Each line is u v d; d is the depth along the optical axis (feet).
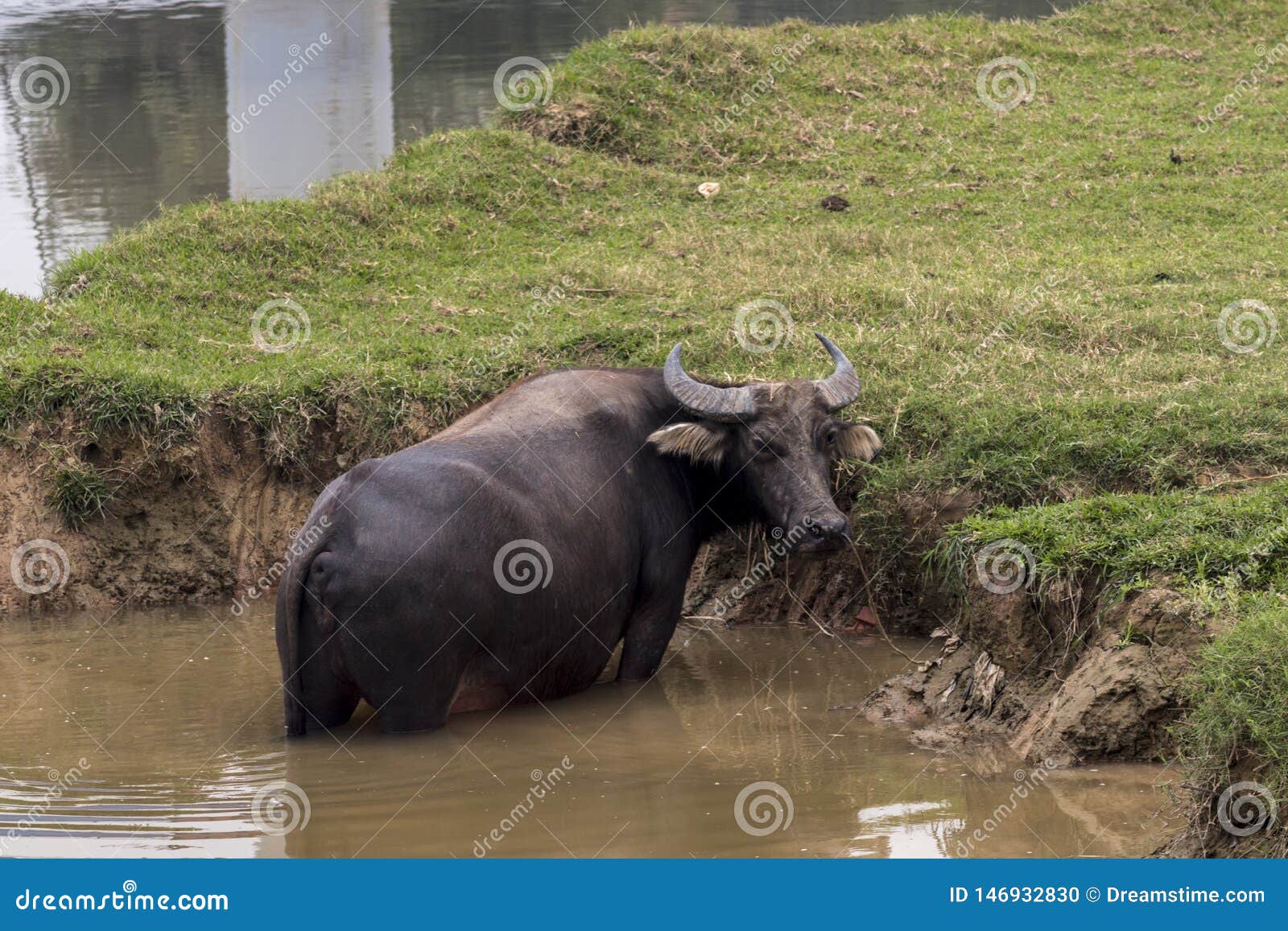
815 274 55.93
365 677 31.01
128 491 44.65
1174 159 68.95
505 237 63.77
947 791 29.66
